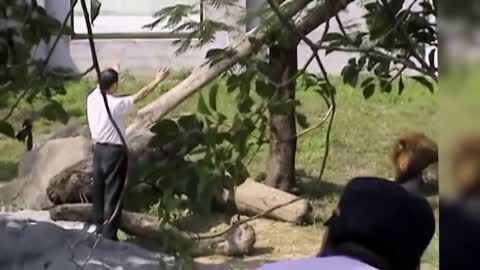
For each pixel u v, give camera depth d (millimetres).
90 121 7098
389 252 2199
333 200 9648
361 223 2223
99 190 7090
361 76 3264
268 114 3189
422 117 12414
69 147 9188
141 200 3322
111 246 6121
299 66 3795
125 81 13250
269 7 3041
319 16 3020
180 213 3256
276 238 8508
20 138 3375
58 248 6574
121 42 14242
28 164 9453
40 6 3205
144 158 3383
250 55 3143
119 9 15352
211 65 3236
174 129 3172
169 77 8844
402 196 2227
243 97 3152
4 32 3115
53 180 8352
